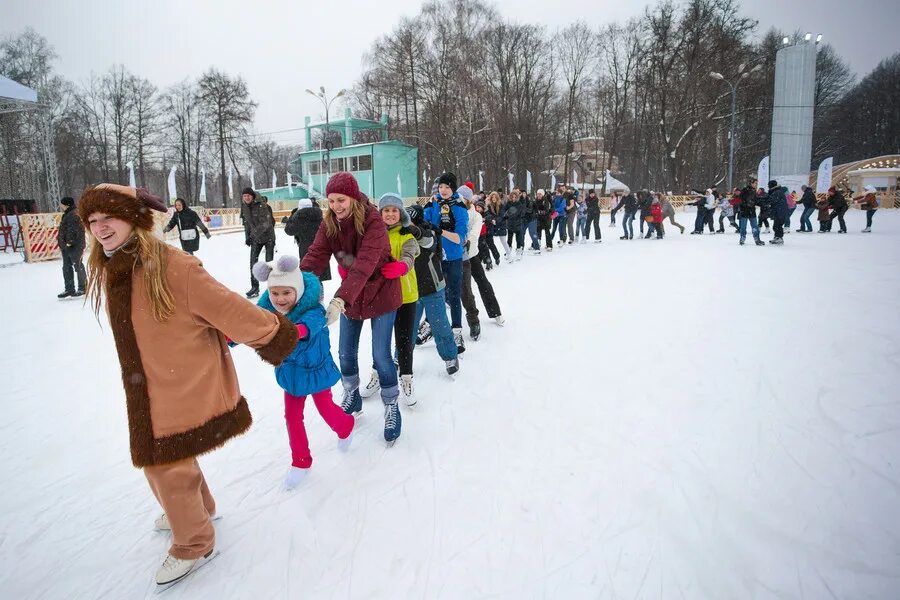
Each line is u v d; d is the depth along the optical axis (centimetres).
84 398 408
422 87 3959
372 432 333
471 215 529
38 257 1278
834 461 273
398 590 202
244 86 4359
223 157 4350
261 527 243
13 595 206
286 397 270
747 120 4241
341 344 335
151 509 264
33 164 3866
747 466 273
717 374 397
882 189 3209
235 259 1218
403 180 4119
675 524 232
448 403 372
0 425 360
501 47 3938
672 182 3678
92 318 667
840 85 5000
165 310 187
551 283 814
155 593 205
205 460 304
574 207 1390
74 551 232
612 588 199
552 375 418
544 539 227
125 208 180
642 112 4197
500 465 288
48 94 3856
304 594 202
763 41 4362
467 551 222
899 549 211
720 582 200
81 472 299
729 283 743
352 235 306
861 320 508
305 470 277
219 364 209
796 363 408
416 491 267
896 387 353
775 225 1207
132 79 4191
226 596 203
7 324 638
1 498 273
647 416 336
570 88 4200
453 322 476
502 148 3978
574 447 303
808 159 3161
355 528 240
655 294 694
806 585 196
